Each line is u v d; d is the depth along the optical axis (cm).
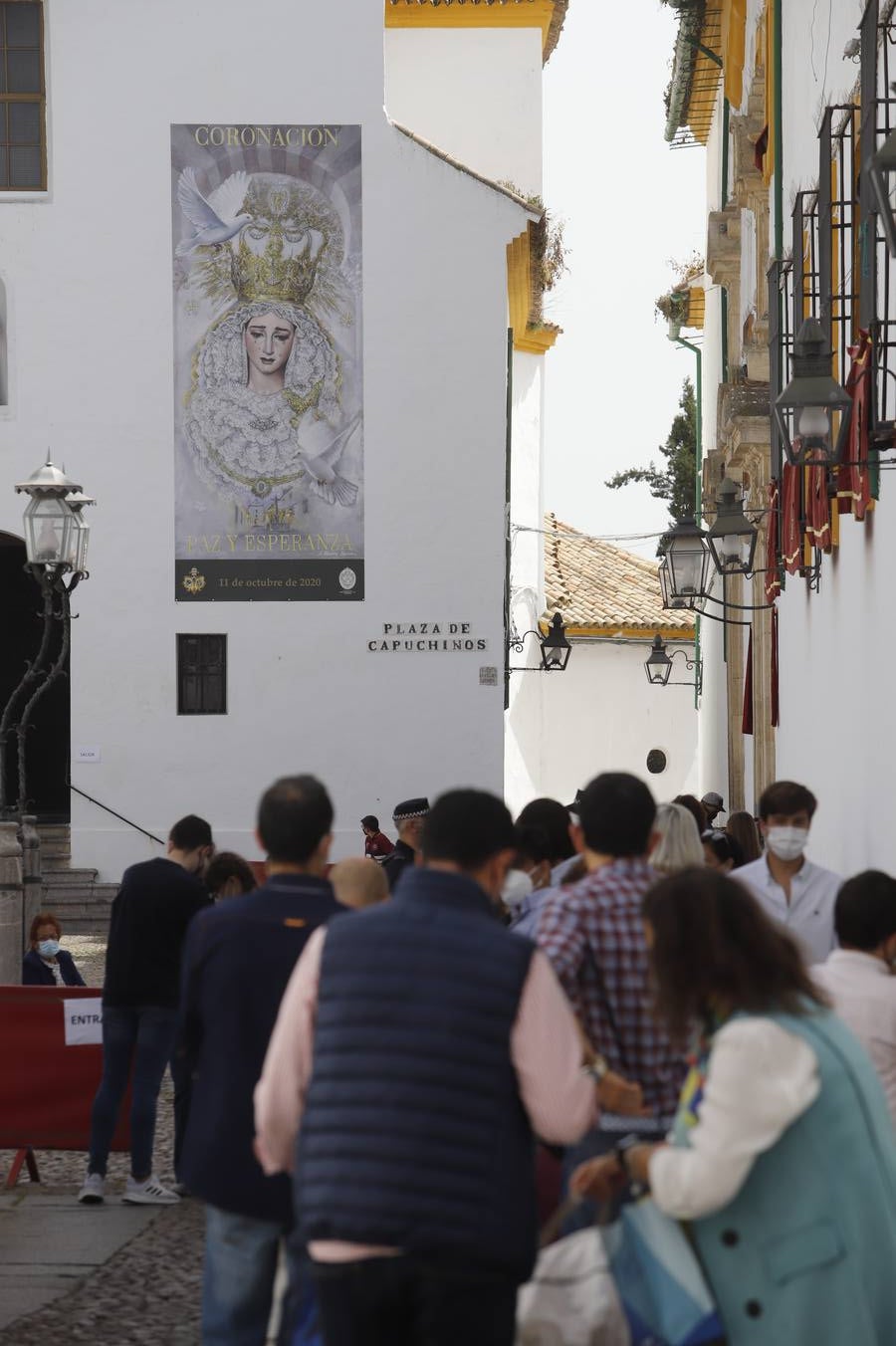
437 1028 460
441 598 3033
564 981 589
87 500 1802
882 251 1116
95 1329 813
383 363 3042
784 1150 473
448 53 4131
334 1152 455
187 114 3045
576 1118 461
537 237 3161
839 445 1101
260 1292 640
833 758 1512
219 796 3027
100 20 3052
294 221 3045
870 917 628
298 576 3034
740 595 2833
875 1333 472
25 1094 1193
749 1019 471
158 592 3031
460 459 3039
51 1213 1084
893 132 757
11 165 3055
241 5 3045
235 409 3038
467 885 489
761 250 2289
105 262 3044
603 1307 486
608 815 617
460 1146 451
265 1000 641
